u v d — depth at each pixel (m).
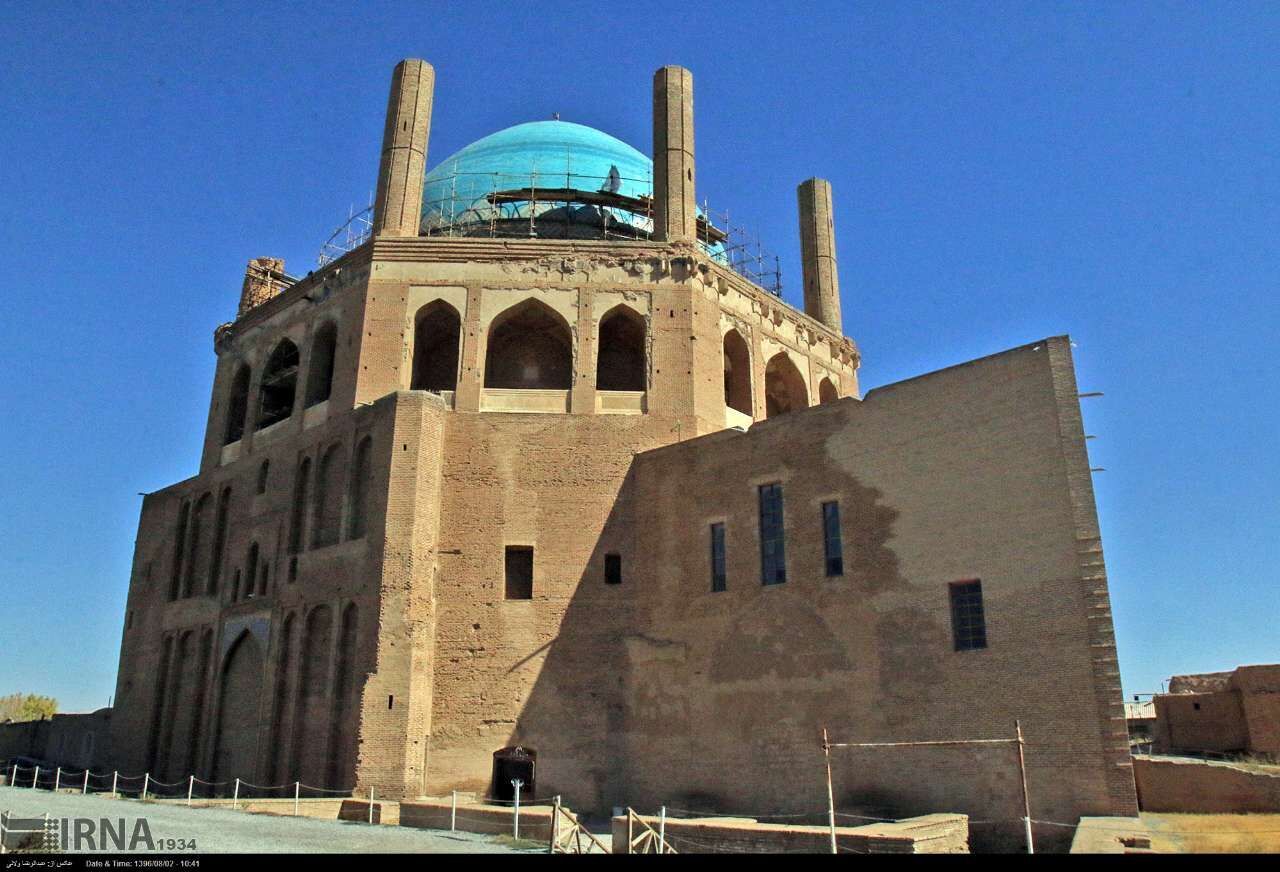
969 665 25.23
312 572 35.34
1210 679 36.00
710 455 33.22
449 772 31.95
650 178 46.41
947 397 27.47
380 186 40.53
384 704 30.81
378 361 37.34
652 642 32.91
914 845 18.91
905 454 27.98
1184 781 24.03
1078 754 22.98
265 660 36.28
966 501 26.38
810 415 30.66
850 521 28.77
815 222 48.19
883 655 27.00
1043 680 23.92
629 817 20.98
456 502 34.94
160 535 46.44
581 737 32.59
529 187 43.88
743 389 40.25
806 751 28.00
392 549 32.66
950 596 26.06
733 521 31.88
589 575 34.38
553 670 33.31
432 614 33.28
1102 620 23.34
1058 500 24.69
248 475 41.31
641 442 35.97
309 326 41.06
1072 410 25.02
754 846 20.23
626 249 38.59
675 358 37.22
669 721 31.64
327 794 30.98
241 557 39.75
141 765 41.34
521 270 38.41
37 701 97.69
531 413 36.28
